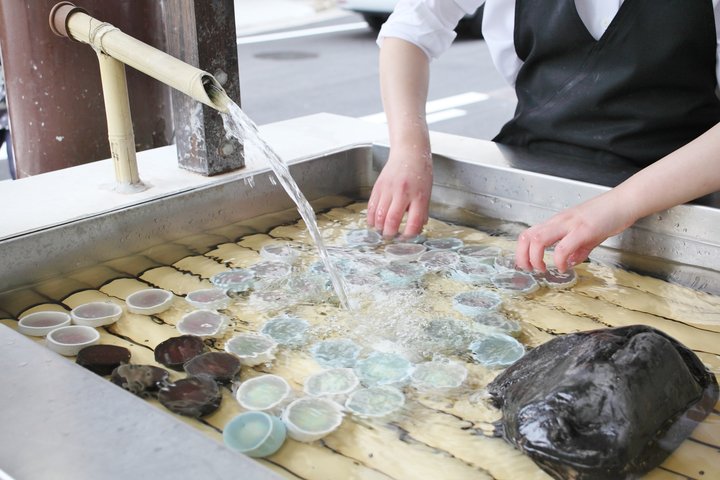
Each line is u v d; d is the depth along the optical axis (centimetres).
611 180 127
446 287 111
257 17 846
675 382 79
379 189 133
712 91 136
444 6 153
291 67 579
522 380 82
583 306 105
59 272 113
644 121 135
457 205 144
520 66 156
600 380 75
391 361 91
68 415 62
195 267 118
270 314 103
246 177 135
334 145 151
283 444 75
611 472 70
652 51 132
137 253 122
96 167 139
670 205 112
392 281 113
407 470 72
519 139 152
